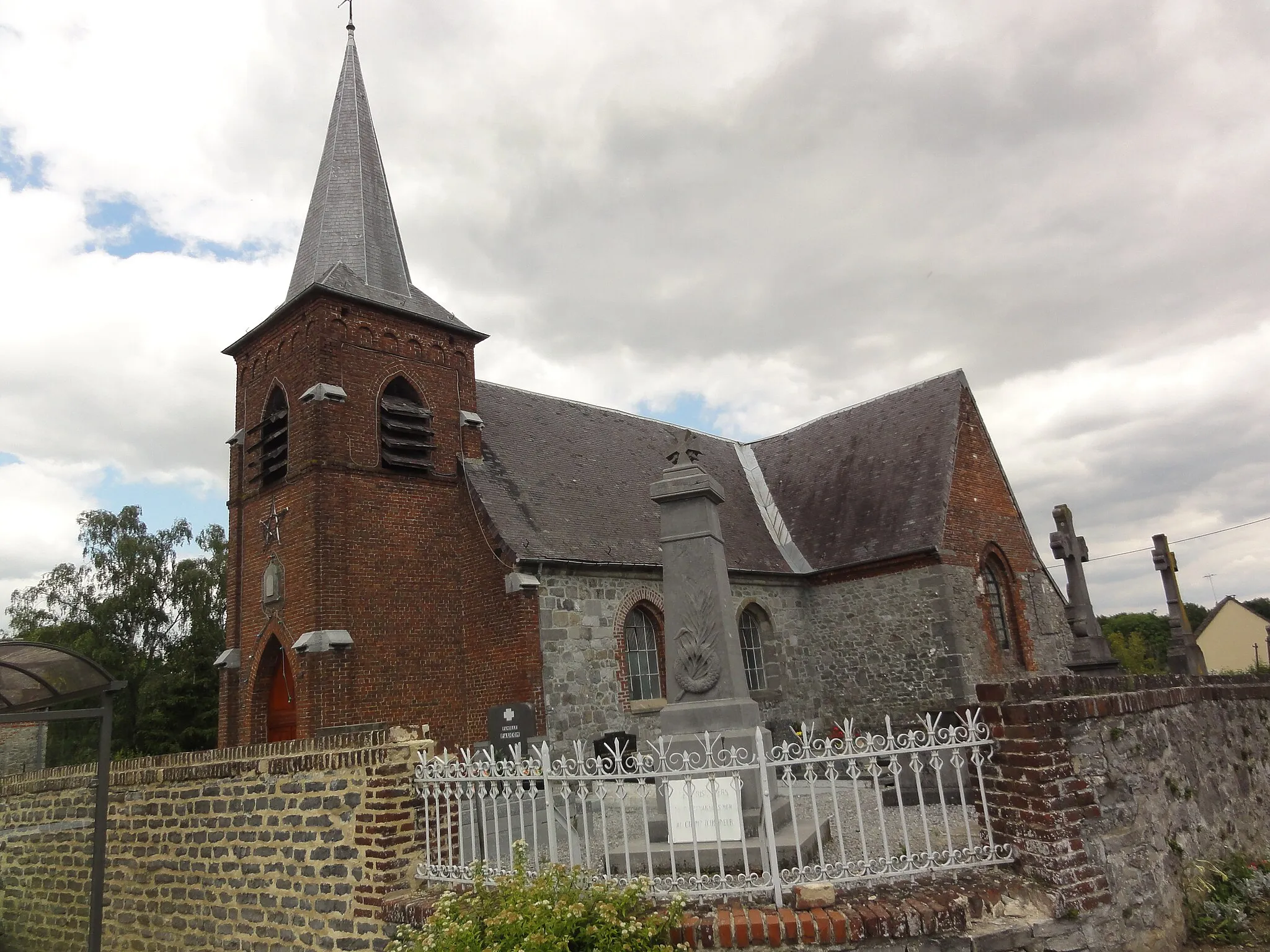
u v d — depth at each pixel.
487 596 18.45
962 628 21.73
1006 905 6.24
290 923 8.31
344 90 23.64
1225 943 7.11
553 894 6.29
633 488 22.91
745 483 27.80
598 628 18.69
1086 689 7.25
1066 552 18.72
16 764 14.37
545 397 24.95
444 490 19.62
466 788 8.78
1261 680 11.96
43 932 11.15
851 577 23.27
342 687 16.75
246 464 20.09
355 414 18.55
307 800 8.40
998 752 6.85
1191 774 8.37
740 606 22.03
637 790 15.41
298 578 17.70
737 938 5.99
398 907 7.31
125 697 38.09
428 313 20.56
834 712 23.17
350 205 21.69
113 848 10.44
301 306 18.86
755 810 8.76
